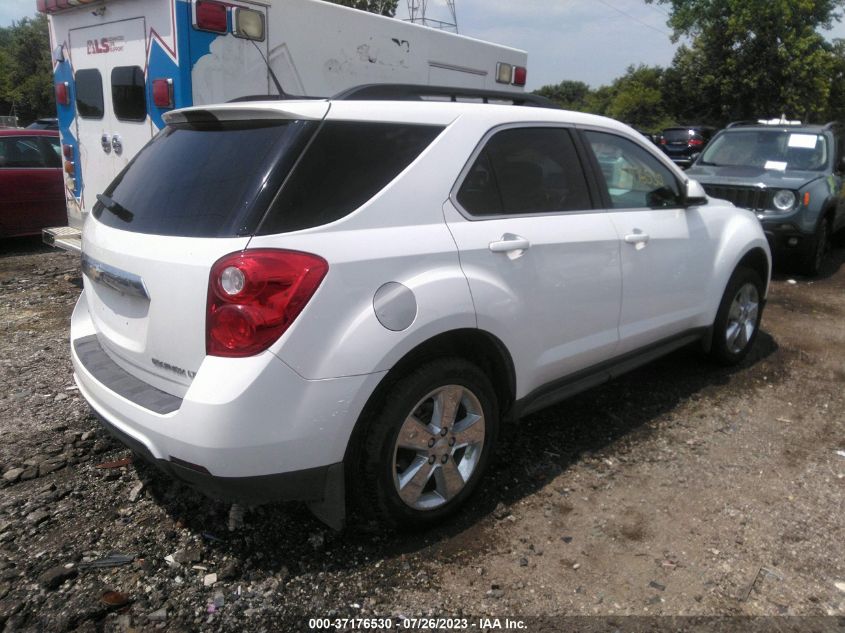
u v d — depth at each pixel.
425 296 2.82
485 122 3.30
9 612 2.57
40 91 49.44
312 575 2.83
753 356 5.55
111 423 2.83
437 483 3.10
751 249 5.03
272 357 2.47
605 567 2.93
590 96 45.62
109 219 3.14
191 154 2.98
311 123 2.76
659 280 4.18
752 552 3.04
